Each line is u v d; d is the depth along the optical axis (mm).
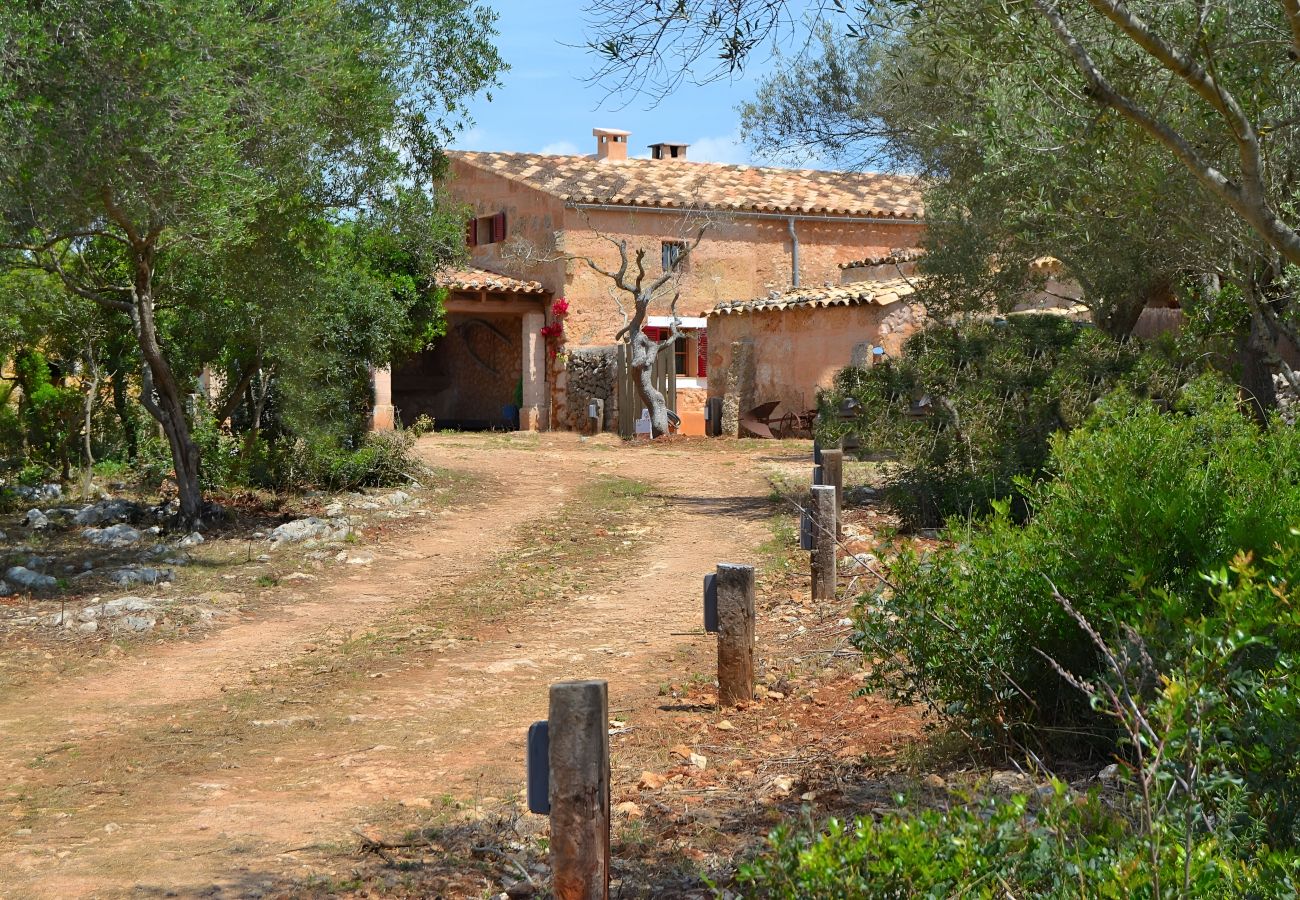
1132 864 2449
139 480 18031
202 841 5141
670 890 4207
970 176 13922
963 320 14289
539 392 29359
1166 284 12711
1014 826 2787
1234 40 5176
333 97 13719
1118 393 7867
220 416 17422
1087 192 5965
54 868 4816
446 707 7664
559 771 3871
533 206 29625
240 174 10930
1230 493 4914
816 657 8016
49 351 17812
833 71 15773
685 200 29375
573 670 8562
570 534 14641
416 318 19031
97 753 6766
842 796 5074
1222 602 3303
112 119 10086
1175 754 2990
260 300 14562
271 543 14172
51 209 10734
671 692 7617
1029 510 10812
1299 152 6078
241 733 7148
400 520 15711
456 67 15883
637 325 26328
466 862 4770
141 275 13914
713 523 14734
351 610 11172
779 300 25938
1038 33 5309
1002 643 5168
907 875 2568
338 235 15922
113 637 10039
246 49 11438
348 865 4766
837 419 14469
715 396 27500
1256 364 10781
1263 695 3168
